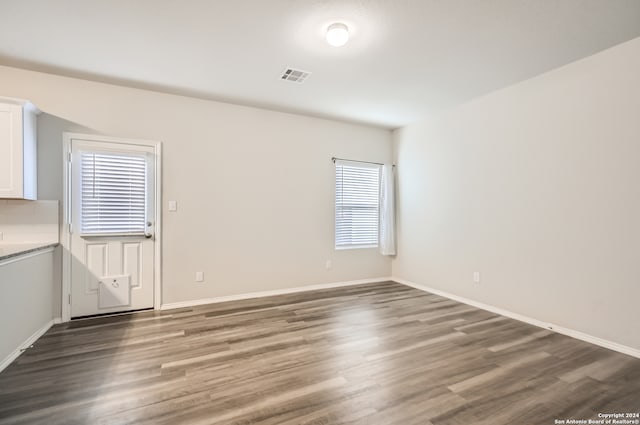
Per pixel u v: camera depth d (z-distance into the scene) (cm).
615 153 263
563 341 280
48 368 226
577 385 208
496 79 330
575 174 290
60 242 320
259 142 422
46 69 308
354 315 348
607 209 268
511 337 289
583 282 284
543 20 228
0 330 221
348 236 493
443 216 434
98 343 270
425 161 464
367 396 194
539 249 319
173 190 372
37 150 312
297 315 347
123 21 231
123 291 348
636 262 252
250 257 417
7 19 228
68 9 217
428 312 361
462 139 405
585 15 222
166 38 254
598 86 274
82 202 329
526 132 330
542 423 171
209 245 392
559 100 302
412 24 234
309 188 459
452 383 210
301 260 453
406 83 341
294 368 229
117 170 344
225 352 254
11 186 275
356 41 258
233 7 215
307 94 373
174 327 308
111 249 343
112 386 204
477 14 222
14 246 276
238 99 390
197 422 170
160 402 187
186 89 358
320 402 188
